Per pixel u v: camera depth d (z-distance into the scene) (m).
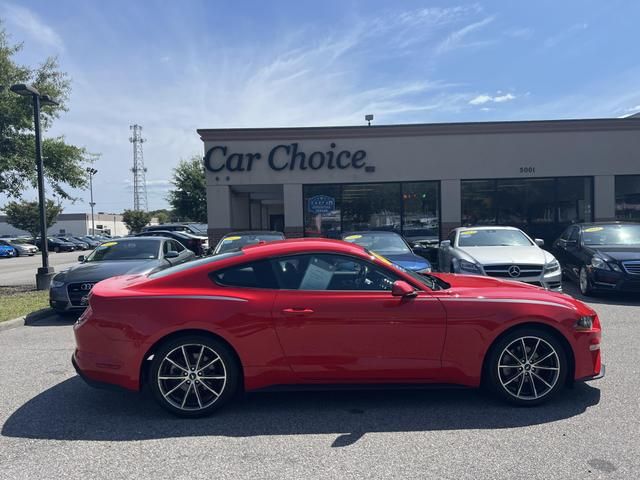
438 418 4.07
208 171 16.38
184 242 21.53
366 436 3.75
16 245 39.94
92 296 4.25
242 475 3.17
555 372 4.21
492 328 4.15
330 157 16.25
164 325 4.04
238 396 4.66
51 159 14.18
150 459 3.42
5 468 3.31
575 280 10.75
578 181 16.34
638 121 16.06
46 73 14.19
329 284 4.25
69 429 3.95
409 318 4.12
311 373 4.12
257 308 4.09
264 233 11.38
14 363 5.84
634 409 4.14
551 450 3.44
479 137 16.19
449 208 16.27
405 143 16.25
